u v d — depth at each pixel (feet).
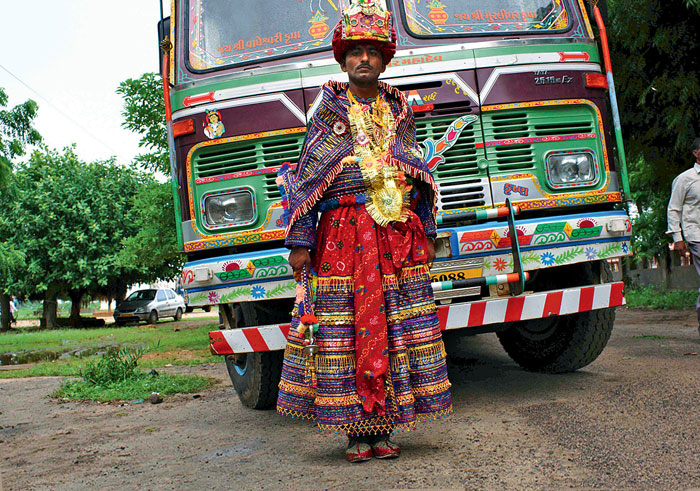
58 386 22.03
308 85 13.55
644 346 20.33
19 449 12.35
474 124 13.42
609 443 9.53
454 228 12.83
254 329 12.94
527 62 13.71
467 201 13.21
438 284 12.35
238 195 13.53
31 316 175.32
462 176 13.28
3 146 57.06
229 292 13.16
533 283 16.22
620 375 15.21
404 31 13.82
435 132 13.37
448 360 20.98
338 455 10.33
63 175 86.17
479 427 11.22
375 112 10.00
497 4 14.44
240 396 15.35
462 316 12.54
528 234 12.99
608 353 19.21
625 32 30.66
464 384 16.01
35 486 9.71
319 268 9.89
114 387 19.48
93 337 51.08
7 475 10.42
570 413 11.62
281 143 13.53
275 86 13.56
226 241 13.51
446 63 13.48
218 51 14.43
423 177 9.99
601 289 13.16
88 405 17.29
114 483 9.61
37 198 82.33
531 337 16.88
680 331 24.68
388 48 9.95
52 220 83.35
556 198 13.53
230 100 13.66
